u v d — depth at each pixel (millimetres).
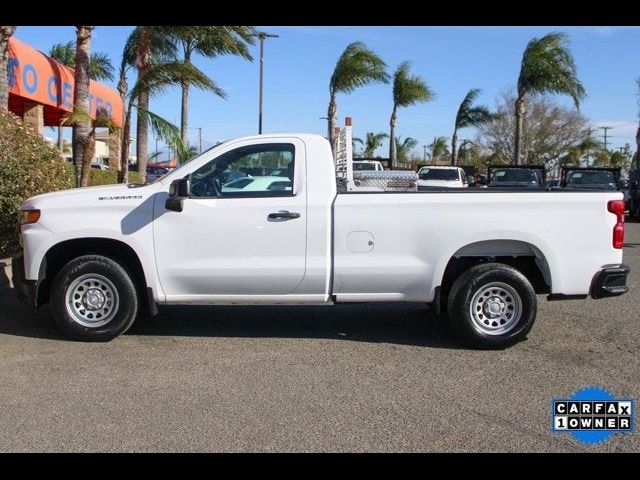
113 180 20578
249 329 7281
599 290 6516
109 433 4488
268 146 6590
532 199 6438
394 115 34969
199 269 6453
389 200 6430
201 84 14633
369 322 7656
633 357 6305
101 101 22812
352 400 5129
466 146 55844
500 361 6172
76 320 6605
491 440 4438
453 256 6637
